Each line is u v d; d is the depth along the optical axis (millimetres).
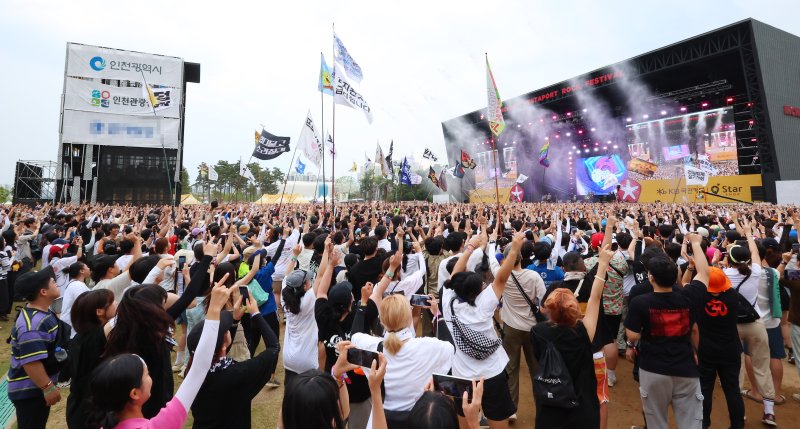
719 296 4512
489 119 10094
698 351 4625
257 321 3490
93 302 3137
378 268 5973
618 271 6168
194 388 2473
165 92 19984
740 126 37688
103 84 34219
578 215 20812
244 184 69438
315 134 16281
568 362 3271
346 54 14117
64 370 3723
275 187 77125
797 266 5453
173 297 3994
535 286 5016
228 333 3027
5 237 8711
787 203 31984
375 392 2283
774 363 5430
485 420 4688
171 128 35844
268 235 10859
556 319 3355
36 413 3689
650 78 41344
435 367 3100
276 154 17406
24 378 3650
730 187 35594
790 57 36031
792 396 5668
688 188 38000
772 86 34250
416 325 6836
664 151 40469
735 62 37500
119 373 2104
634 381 6207
